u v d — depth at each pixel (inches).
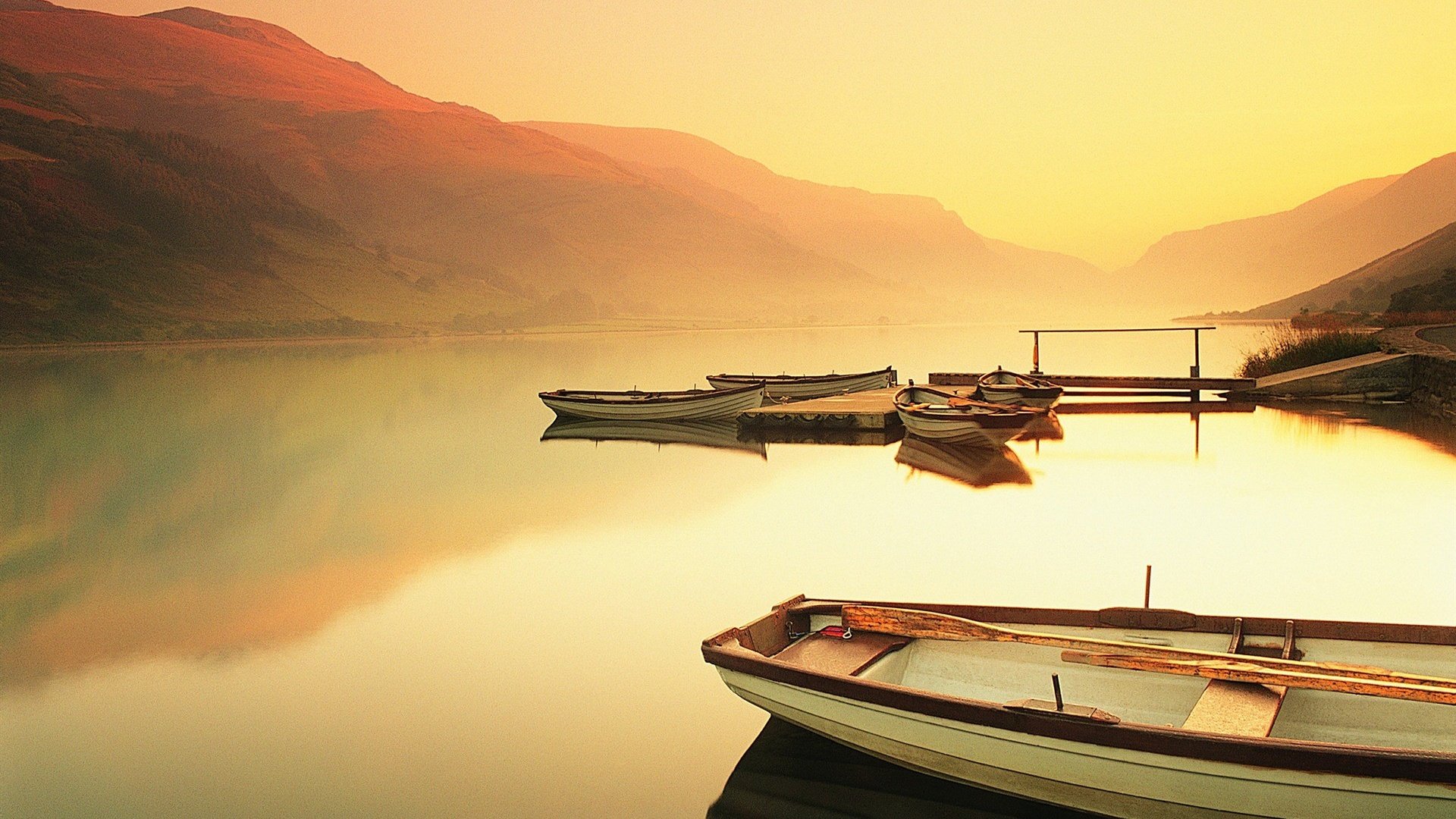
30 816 294.2
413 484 886.4
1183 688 287.0
